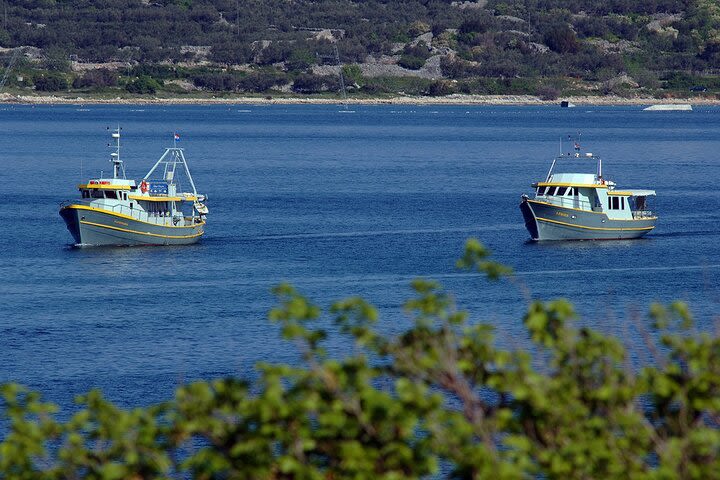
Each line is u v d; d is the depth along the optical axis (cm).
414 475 6875
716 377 7219
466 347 7306
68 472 7288
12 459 7088
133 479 7194
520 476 6806
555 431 7194
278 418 6931
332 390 7006
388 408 6769
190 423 7112
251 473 6925
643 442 7194
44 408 7319
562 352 7469
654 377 7375
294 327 7088
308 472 6781
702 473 7000
